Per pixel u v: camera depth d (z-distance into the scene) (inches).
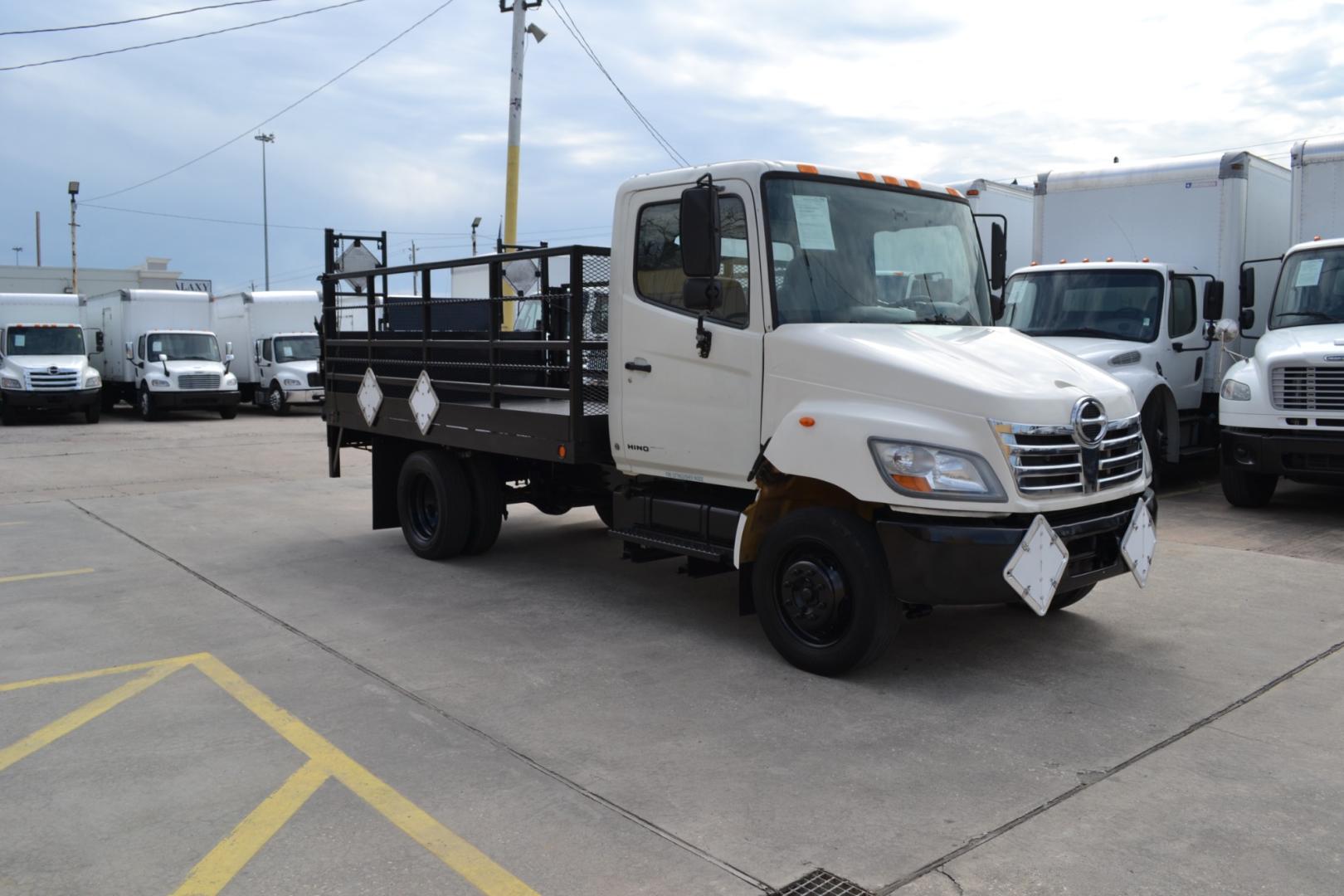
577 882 129.9
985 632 237.5
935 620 248.5
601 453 256.7
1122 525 205.6
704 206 203.6
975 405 185.9
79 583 294.5
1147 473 218.4
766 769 163.8
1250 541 331.9
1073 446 193.6
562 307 260.7
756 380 214.4
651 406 237.6
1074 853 136.1
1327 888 126.9
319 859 136.1
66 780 161.5
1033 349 220.7
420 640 236.2
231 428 890.7
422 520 330.0
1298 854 135.3
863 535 197.5
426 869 133.3
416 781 160.1
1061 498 191.6
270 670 215.3
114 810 150.9
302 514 415.2
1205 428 462.3
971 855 135.9
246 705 194.4
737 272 218.4
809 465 199.9
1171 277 426.9
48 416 1045.2
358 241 378.3
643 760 167.6
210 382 983.6
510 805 151.6
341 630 245.9
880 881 129.6
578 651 227.6
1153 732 177.5
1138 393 395.5
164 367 971.9
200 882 130.4
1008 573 182.5
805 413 201.9
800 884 129.2
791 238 216.7
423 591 283.9
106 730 182.2
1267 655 217.6
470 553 327.6
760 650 227.1
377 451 347.3
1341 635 230.7
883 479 189.6
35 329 962.7
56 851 138.6
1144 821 144.7
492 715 188.4
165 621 254.7
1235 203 437.1
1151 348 414.9
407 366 322.0
